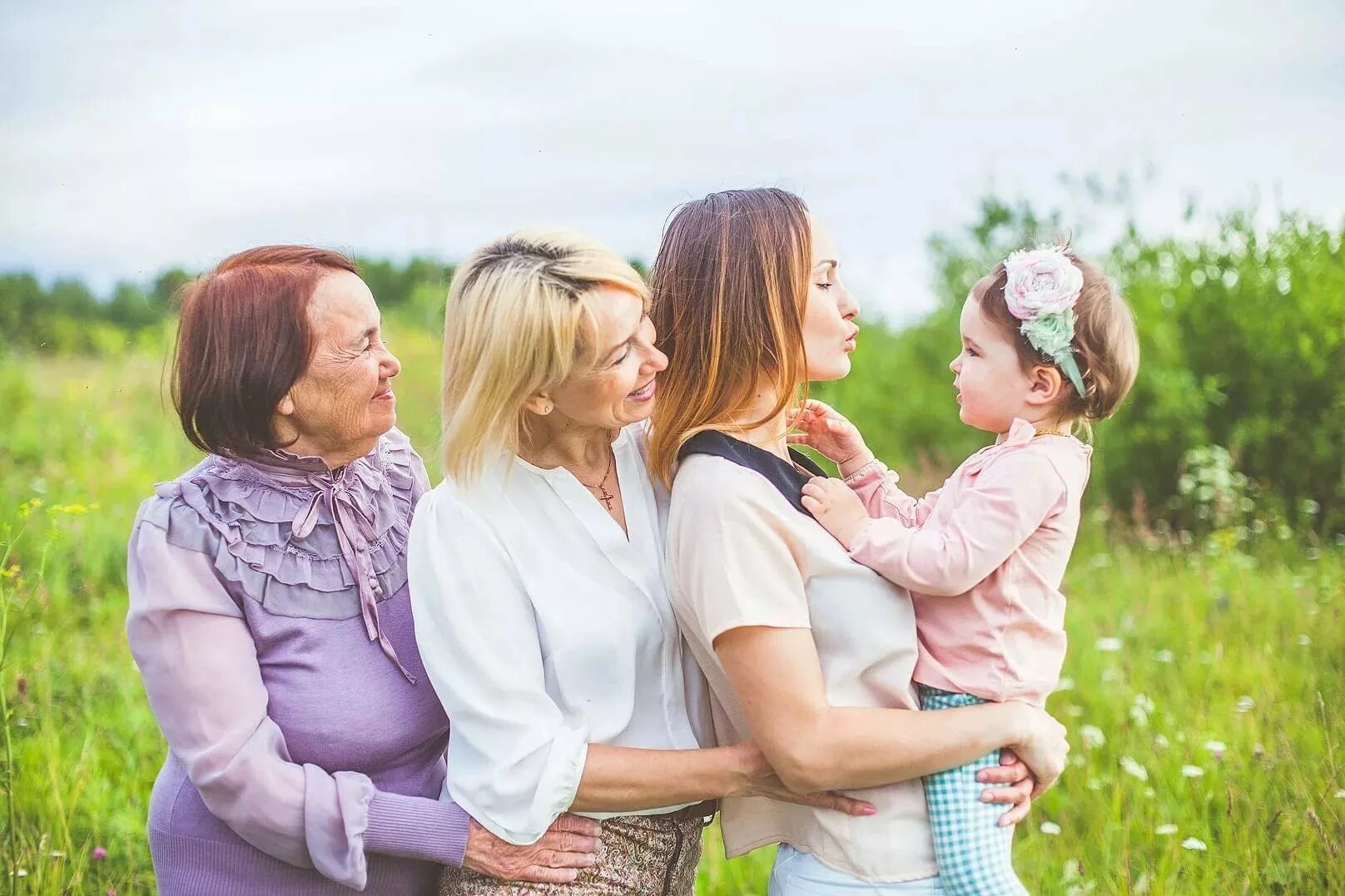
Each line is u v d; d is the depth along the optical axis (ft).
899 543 6.72
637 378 6.62
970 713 6.61
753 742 6.67
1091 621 16.40
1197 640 15.43
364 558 7.39
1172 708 13.33
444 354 6.83
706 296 6.89
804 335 6.97
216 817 7.06
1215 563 18.93
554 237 6.70
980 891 6.57
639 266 8.73
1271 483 22.70
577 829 6.75
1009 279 7.32
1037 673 6.91
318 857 6.73
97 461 24.00
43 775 11.35
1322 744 11.90
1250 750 11.87
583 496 6.93
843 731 6.37
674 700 6.98
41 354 35.88
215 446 7.31
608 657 6.72
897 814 6.72
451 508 6.81
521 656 6.65
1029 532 6.82
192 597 6.95
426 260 47.06
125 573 18.04
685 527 6.63
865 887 6.70
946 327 27.17
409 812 6.80
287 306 7.11
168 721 6.92
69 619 15.93
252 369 7.07
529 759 6.50
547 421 6.95
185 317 7.25
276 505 7.28
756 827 7.18
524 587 6.75
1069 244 7.80
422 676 7.45
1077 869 10.10
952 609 6.93
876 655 6.63
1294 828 10.23
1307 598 16.47
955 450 26.61
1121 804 11.10
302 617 7.18
